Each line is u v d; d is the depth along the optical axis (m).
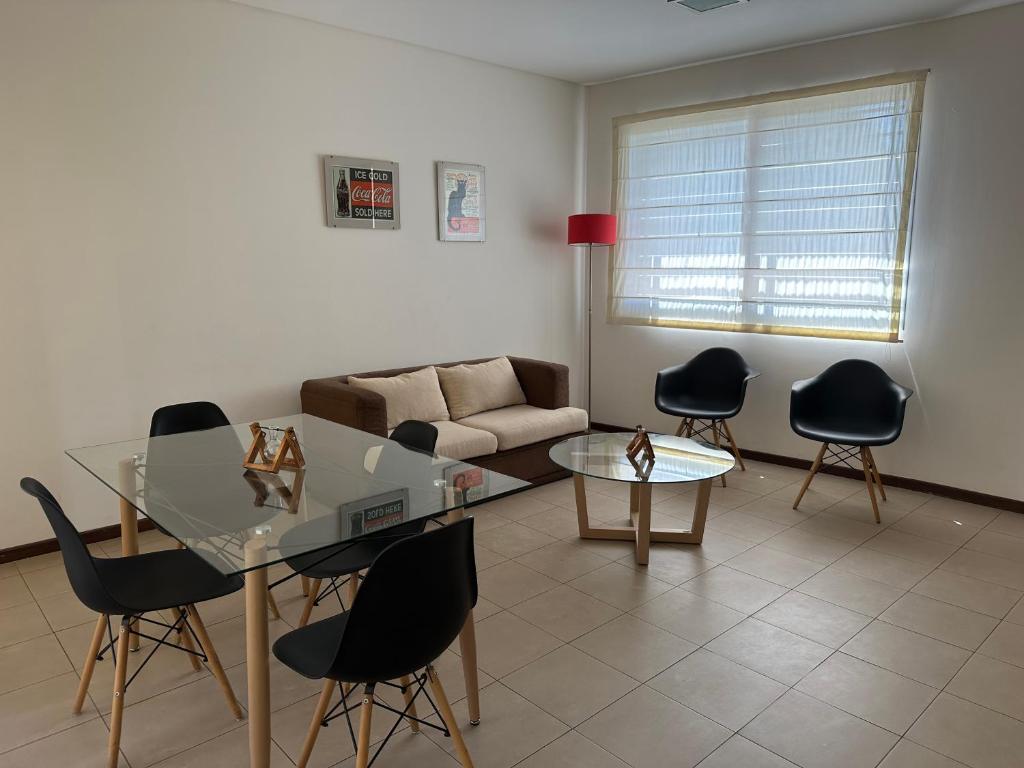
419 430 2.76
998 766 2.03
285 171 4.04
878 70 4.18
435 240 4.80
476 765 2.03
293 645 1.83
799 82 4.51
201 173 3.73
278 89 3.95
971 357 4.04
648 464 3.39
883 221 4.25
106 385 3.56
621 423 5.79
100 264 3.48
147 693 2.38
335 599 3.02
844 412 4.29
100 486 3.61
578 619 2.84
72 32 3.27
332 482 2.29
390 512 2.01
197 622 2.17
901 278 4.21
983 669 2.50
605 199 5.64
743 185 4.82
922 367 4.22
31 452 3.40
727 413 4.52
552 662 2.54
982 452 4.06
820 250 4.52
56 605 2.98
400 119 4.50
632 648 2.63
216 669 2.20
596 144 5.63
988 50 3.79
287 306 4.14
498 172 5.11
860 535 3.67
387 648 1.67
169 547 3.56
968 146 3.91
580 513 3.62
